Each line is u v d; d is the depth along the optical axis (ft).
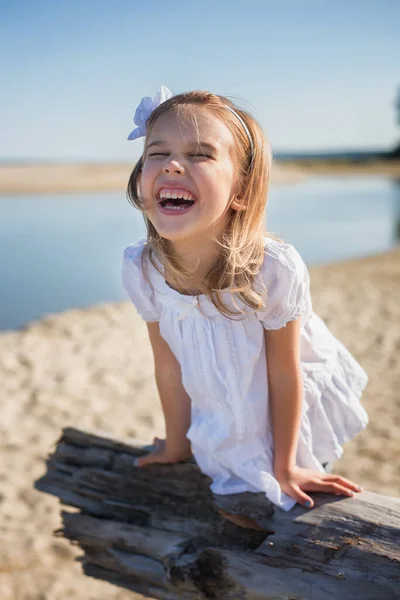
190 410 6.66
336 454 6.35
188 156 5.22
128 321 23.67
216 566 5.82
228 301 5.62
